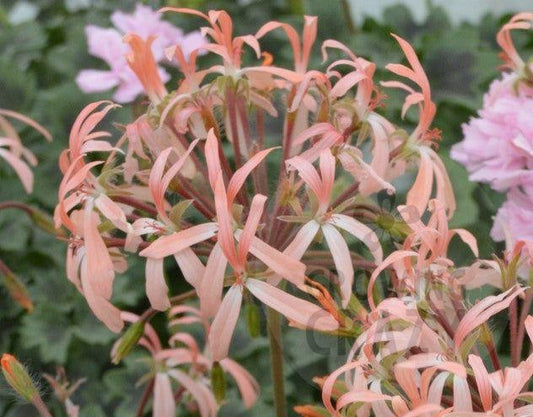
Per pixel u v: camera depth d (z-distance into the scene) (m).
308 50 0.40
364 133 0.38
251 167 0.33
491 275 0.36
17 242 0.56
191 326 0.54
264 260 0.33
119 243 0.36
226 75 0.38
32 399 0.38
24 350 0.55
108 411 0.54
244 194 0.36
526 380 0.30
